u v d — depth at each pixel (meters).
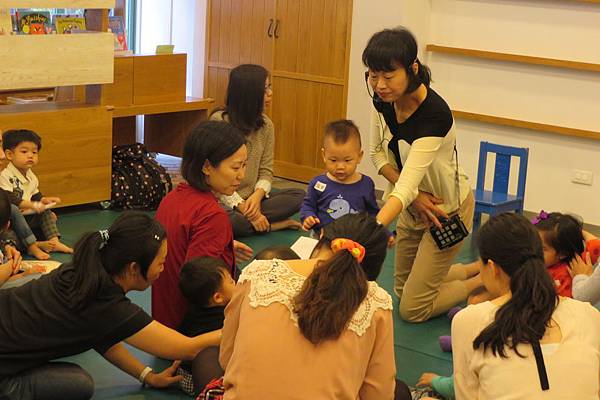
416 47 3.22
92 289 2.68
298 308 2.11
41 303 2.72
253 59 6.79
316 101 6.49
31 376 2.78
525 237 2.35
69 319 2.70
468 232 3.83
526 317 2.24
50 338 2.72
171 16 7.44
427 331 3.81
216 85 7.10
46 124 5.14
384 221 3.17
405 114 3.43
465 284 4.02
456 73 6.18
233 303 2.24
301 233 5.24
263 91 4.88
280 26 6.57
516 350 2.23
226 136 3.23
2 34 4.90
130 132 6.49
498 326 2.25
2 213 3.17
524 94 5.94
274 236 5.16
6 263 3.55
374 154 3.79
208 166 3.24
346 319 2.09
